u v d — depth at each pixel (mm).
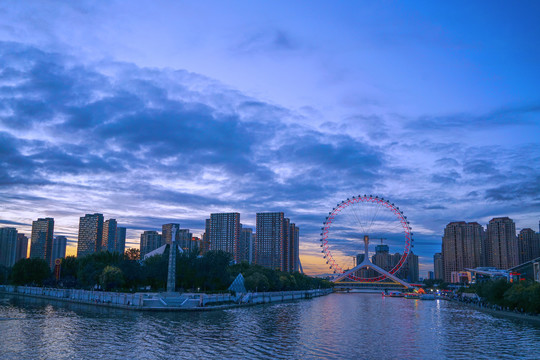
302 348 79375
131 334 89000
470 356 74875
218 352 73750
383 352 77438
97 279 180875
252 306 177875
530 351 79625
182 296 152250
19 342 79125
